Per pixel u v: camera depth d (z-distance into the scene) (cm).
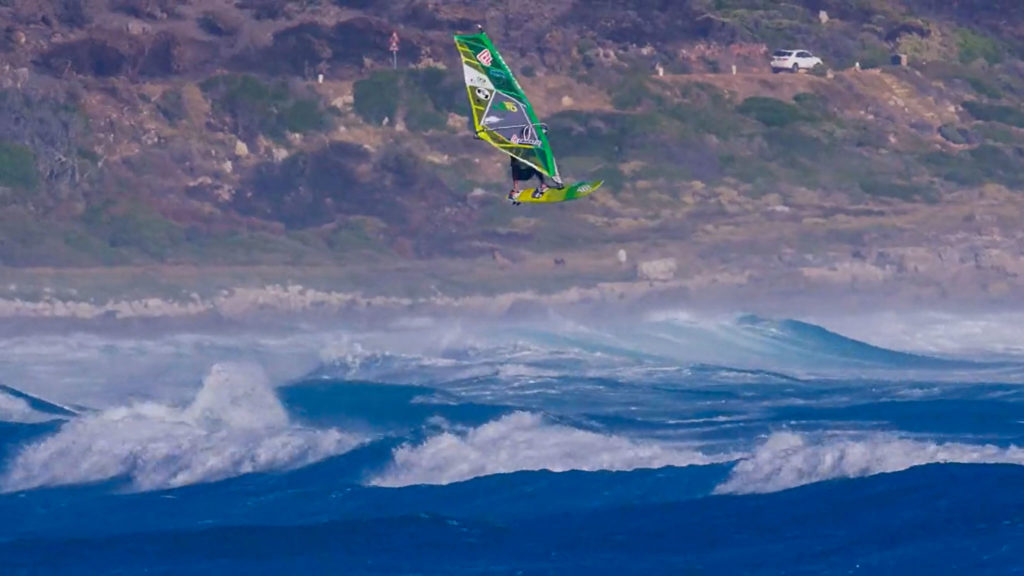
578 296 16738
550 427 7512
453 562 5950
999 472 6544
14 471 7412
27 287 16325
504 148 5859
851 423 8119
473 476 7006
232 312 16012
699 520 6306
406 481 7006
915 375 10519
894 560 5750
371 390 8988
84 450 7538
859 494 6431
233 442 7525
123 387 11031
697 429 7925
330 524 6394
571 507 6550
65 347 13562
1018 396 8988
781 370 10844
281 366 11319
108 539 6366
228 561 6056
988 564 5653
